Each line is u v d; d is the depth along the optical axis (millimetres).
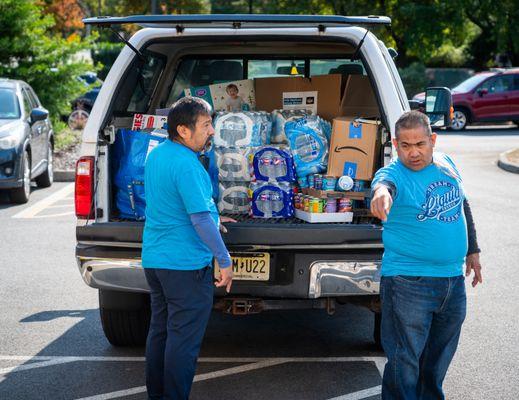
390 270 4203
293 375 5500
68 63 19797
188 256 4469
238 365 5715
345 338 6391
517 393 5152
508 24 36062
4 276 8195
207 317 4586
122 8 49812
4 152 12289
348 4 38875
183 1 47812
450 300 4234
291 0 40844
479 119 28297
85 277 5344
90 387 5258
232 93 6832
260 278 5176
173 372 4512
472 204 12602
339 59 7418
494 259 8953
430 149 4082
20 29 19234
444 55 45219
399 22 38969
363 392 5172
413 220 4113
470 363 5707
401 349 4211
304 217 5508
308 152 5676
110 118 5605
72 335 6387
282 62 7480
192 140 4496
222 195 5727
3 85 13742
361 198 5480
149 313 5957
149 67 6625
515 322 6695
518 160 17859
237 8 58438
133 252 5227
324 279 5172
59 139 19547
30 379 5402
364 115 6449
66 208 12422
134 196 5578
